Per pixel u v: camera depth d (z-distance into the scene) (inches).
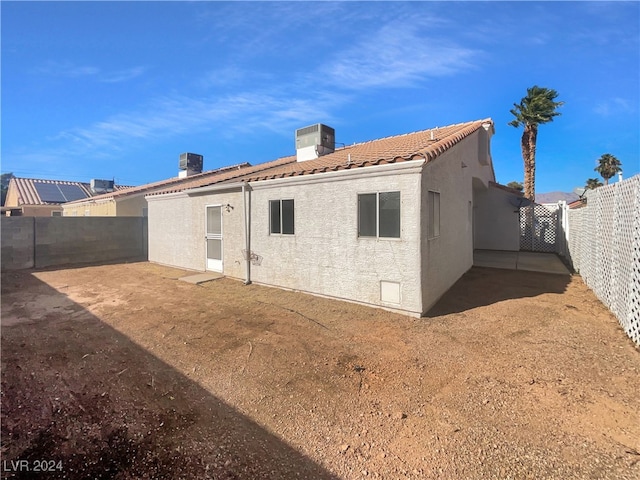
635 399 135.9
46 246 549.6
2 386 157.4
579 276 390.6
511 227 655.8
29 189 1076.5
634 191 202.1
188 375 168.4
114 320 260.7
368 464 104.4
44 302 318.0
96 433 121.3
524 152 893.2
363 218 278.5
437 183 289.4
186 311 281.7
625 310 212.8
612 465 100.5
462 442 113.1
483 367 169.0
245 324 245.9
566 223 522.9
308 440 116.9
